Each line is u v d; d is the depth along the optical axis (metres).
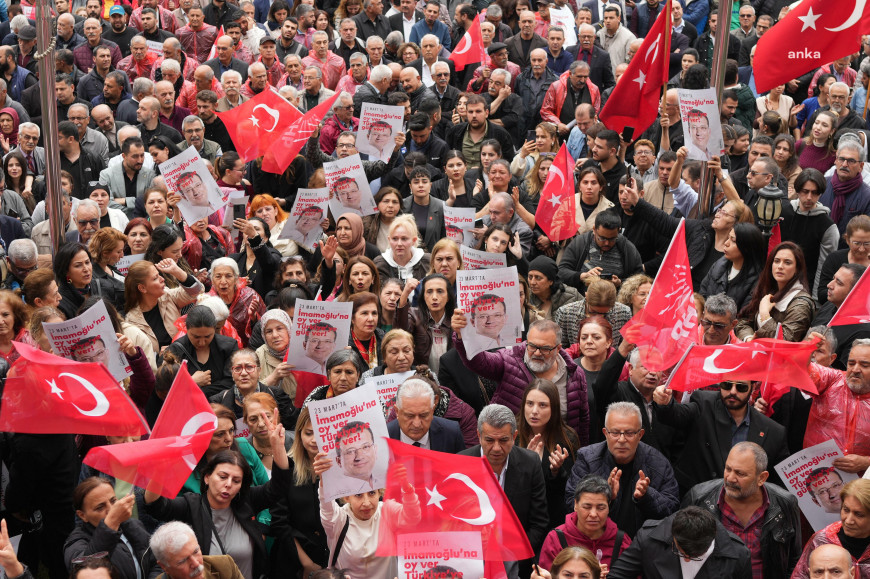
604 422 8.71
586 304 10.02
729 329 8.95
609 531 7.34
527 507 7.78
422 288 10.10
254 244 11.83
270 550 7.77
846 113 15.37
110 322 8.46
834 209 12.58
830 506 7.62
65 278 10.06
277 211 13.09
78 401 7.57
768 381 7.94
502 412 7.57
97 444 8.79
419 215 12.59
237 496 7.50
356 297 9.80
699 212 11.95
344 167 11.94
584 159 13.67
